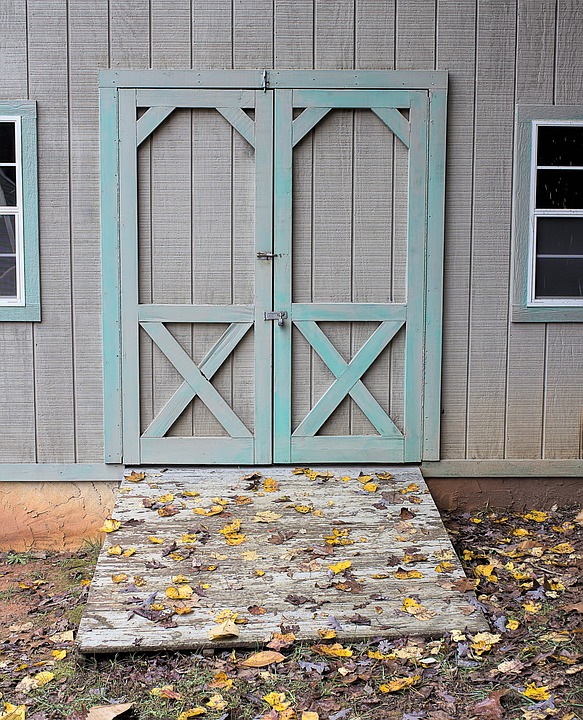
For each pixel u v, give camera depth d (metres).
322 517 4.59
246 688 3.38
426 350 5.16
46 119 4.97
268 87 4.97
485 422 5.26
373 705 3.26
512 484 5.34
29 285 5.04
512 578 4.36
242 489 4.90
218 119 4.99
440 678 3.41
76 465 5.17
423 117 5.02
